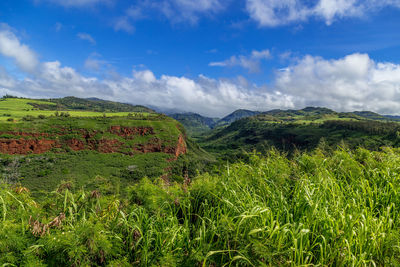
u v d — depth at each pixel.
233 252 2.44
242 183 3.79
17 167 68.00
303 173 4.18
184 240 2.87
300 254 2.22
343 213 2.75
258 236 2.44
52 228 2.72
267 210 2.72
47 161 75.12
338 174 4.20
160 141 93.94
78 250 2.28
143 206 3.56
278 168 4.18
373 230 2.60
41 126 84.88
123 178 69.06
